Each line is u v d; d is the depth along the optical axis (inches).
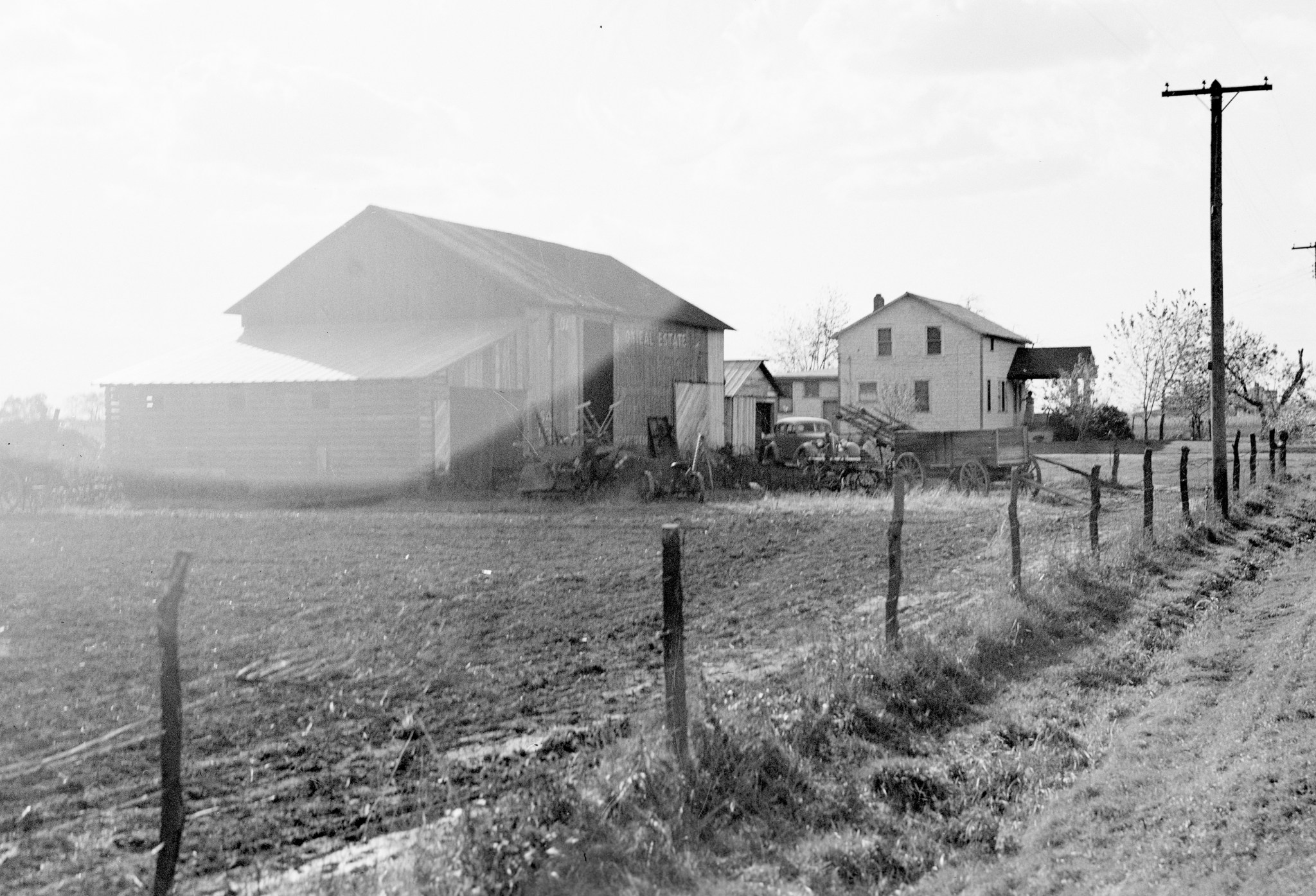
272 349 1620.3
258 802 320.2
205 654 493.0
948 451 1343.5
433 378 1441.9
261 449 1505.9
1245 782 343.3
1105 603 661.9
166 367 1592.0
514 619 578.9
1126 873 289.3
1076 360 2997.0
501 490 1423.5
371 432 1441.9
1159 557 823.1
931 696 453.7
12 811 312.7
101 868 274.2
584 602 625.6
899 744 404.5
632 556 808.3
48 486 1247.5
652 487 1288.1
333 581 691.4
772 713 387.2
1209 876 279.7
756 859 303.3
